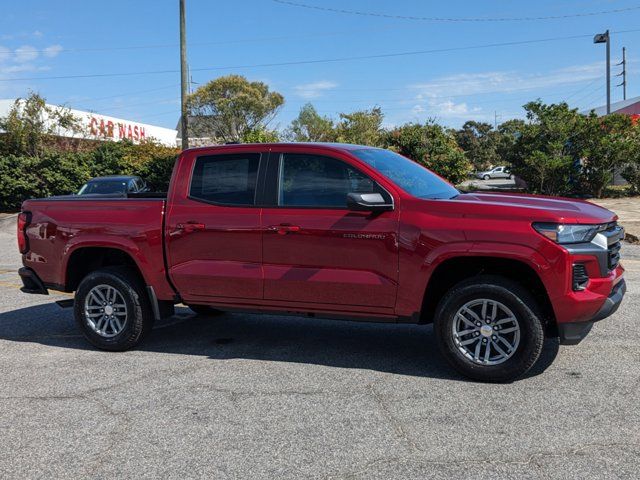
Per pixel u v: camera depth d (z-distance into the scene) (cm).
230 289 545
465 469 340
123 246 577
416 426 397
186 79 2642
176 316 731
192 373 519
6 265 1225
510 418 405
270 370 521
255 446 377
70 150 3225
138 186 1828
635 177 2478
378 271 493
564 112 2441
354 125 3334
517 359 460
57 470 355
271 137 2886
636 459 346
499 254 454
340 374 505
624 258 1084
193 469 350
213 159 560
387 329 650
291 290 522
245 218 532
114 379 509
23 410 446
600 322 637
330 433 391
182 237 555
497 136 7688
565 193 2517
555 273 443
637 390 448
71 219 603
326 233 504
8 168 2573
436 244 471
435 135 2369
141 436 396
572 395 442
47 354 591
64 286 618
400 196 493
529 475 331
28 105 3050
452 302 474
